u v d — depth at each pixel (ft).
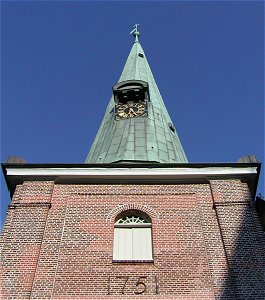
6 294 60.29
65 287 61.21
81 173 74.49
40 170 75.05
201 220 69.15
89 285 61.46
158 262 63.98
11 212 69.87
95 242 66.44
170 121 100.01
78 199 72.18
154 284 61.46
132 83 99.14
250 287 60.90
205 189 73.67
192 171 74.64
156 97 103.86
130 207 71.00
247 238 66.18
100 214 70.08
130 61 117.29
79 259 64.23
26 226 67.97
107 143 89.97
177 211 70.49
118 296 60.29
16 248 65.26
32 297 60.03
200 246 65.77
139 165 74.95
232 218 68.80
